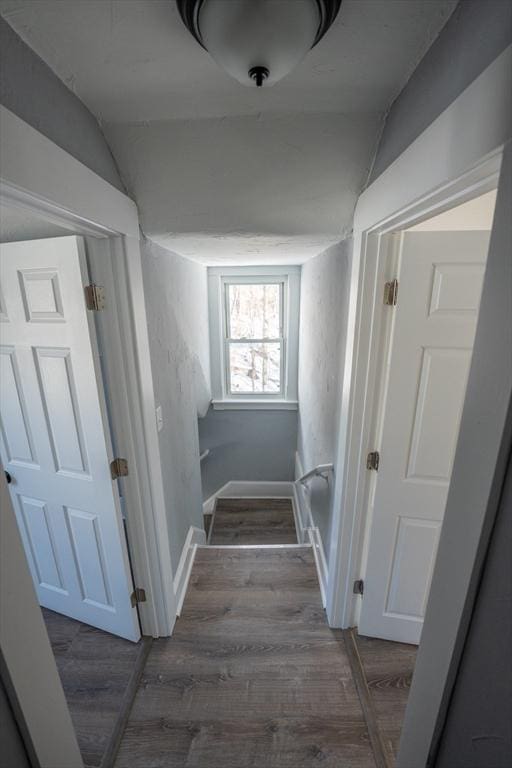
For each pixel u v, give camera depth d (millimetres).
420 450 1439
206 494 4203
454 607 651
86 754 1313
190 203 1297
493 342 535
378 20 667
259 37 584
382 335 1362
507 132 493
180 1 590
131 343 1332
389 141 1004
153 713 1433
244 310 3812
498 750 559
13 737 726
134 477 1495
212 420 4062
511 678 521
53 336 1359
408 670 1586
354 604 1740
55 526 1679
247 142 1094
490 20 537
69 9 631
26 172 709
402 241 1229
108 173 1113
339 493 1637
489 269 544
